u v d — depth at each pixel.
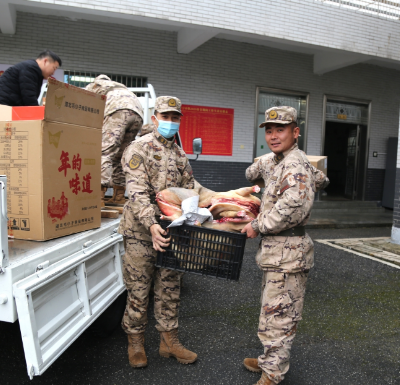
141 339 2.37
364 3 7.77
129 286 2.29
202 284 4.05
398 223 6.22
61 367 2.33
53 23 7.17
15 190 1.98
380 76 10.45
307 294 3.87
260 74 9.05
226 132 8.85
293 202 1.90
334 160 13.52
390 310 3.51
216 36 8.45
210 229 1.89
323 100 9.83
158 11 6.25
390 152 10.54
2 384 2.12
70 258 1.92
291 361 2.55
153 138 2.27
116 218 2.96
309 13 7.32
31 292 1.51
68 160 2.14
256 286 4.02
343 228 8.00
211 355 2.56
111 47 7.63
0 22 6.43
